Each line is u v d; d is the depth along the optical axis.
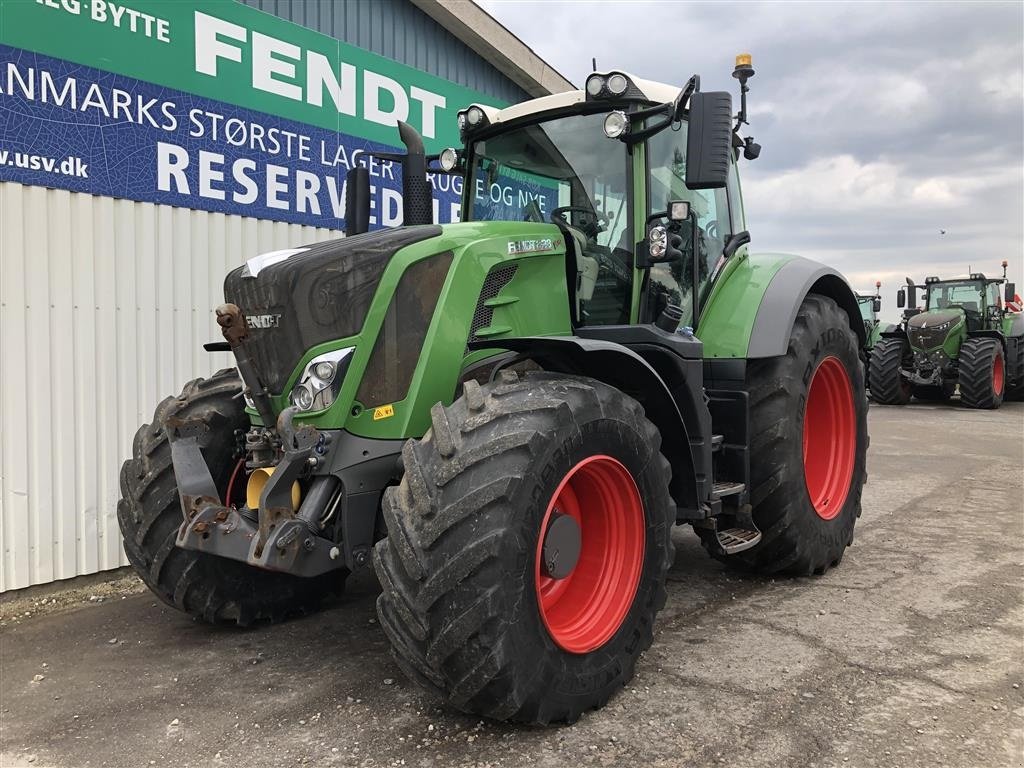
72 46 4.25
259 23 5.17
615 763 2.34
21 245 4.12
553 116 3.76
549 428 2.50
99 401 4.47
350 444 2.79
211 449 3.37
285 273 2.79
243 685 3.00
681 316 3.63
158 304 4.71
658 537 2.95
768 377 4.01
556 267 3.36
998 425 11.34
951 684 2.87
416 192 3.81
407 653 2.40
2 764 2.46
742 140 4.54
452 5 6.49
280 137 5.34
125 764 2.43
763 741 2.46
